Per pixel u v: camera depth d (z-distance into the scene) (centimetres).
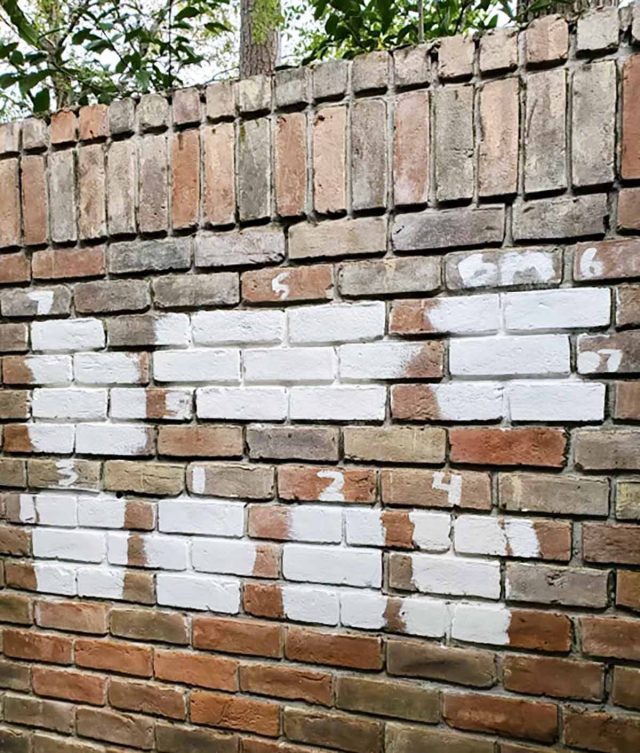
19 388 152
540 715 120
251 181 132
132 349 143
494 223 118
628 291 112
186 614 142
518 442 118
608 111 111
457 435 122
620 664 115
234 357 136
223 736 140
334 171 127
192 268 138
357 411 128
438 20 200
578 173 113
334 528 130
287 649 135
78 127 144
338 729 132
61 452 149
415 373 124
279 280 132
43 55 198
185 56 255
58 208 146
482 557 122
